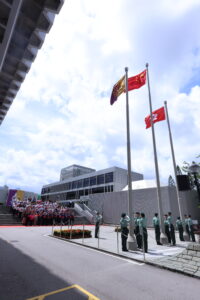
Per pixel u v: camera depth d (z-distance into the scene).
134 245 8.89
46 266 6.14
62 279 5.03
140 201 25.84
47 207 23.16
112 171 49.06
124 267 6.27
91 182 54.78
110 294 4.18
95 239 12.48
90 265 6.42
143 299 3.97
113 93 14.34
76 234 12.85
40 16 5.66
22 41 6.41
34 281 4.84
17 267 5.96
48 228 18.12
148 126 16.33
